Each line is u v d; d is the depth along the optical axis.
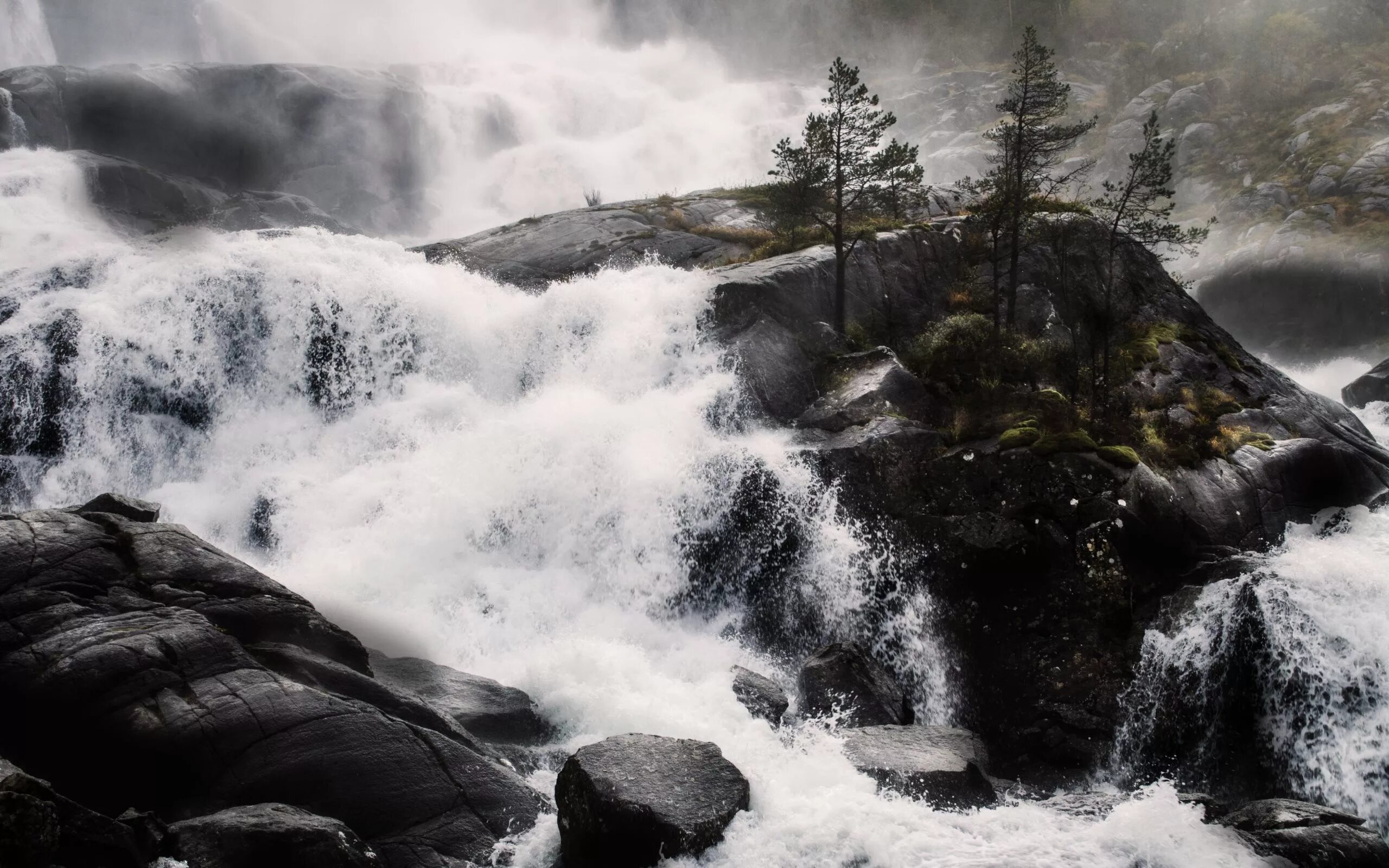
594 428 19.02
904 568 17.03
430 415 20.86
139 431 20.95
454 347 22.55
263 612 12.12
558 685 14.32
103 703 10.17
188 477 20.72
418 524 18.08
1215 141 81.25
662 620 17.44
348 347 22.38
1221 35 92.56
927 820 11.10
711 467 18.02
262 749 10.26
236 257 23.27
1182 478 18.16
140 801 10.07
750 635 17.16
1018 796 12.88
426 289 23.28
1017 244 23.83
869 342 22.56
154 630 10.91
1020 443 17.95
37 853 8.10
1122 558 16.81
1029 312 23.78
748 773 11.73
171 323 21.95
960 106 93.12
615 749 11.01
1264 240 66.62
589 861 10.12
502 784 11.09
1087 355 21.77
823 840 10.46
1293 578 15.99
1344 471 19.31
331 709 10.77
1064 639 16.08
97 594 11.62
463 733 12.01
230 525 18.75
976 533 16.69
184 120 56.16
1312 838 10.72
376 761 10.57
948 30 115.62
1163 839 10.66
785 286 21.95
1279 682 15.61
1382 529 18.27
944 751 12.73
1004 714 15.86
